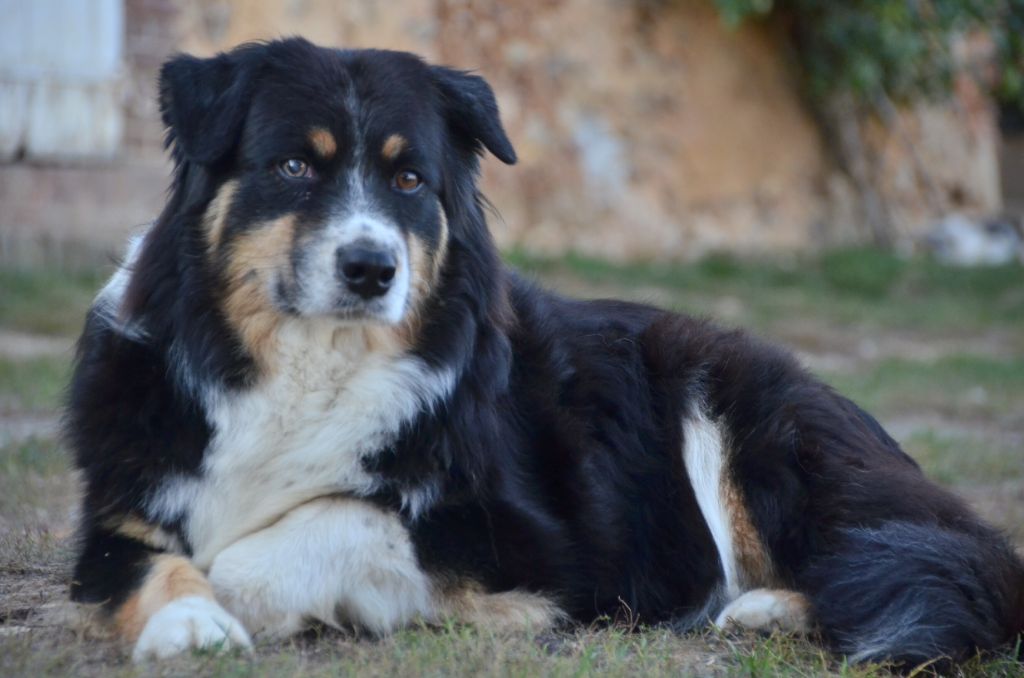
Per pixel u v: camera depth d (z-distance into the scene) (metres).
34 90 24.67
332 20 27.88
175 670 7.01
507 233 30.47
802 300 29.59
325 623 8.15
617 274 29.39
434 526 8.31
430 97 8.88
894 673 7.98
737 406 9.45
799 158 35.00
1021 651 8.34
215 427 8.22
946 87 35.22
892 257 33.75
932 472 14.49
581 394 9.39
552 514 8.87
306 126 8.29
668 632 8.65
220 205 8.31
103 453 8.16
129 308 8.33
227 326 8.23
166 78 8.48
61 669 7.15
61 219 25.09
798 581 8.95
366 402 8.34
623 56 31.91
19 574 9.62
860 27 33.38
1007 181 50.75
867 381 21.31
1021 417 19.33
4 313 21.80
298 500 8.37
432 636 7.86
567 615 8.61
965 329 28.69
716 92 33.34
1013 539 11.15
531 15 30.53
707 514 9.33
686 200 33.03
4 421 15.84
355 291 8.03
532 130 30.80
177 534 8.22
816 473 9.11
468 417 8.57
